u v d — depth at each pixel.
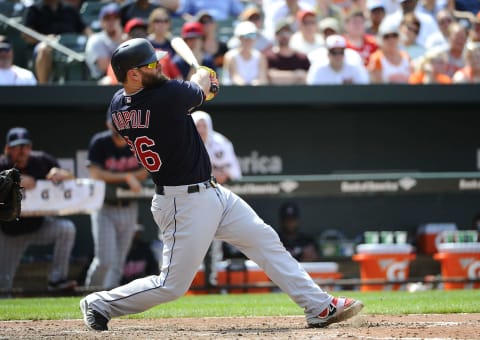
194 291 34.69
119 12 44.19
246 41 42.50
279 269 18.73
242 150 42.88
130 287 18.73
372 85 41.31
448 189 37.53
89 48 43.19
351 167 43.66
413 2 48.69
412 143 44.09
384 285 36.47
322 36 47.16
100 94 40.00
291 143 43.19
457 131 44.47
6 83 40.66
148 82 17.73
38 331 19.28
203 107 42.00
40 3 46.06
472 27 50.03
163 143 17.75
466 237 40.31
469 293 31.22
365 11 51.22
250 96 40.81
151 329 19.73
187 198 18.03
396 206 43.31
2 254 33.97
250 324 20.94
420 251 42.09
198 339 16.77
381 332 17.89
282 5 49.09
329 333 17.69
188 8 51.22
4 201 20.25
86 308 18.88
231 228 18.58
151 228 40.78
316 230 42.72
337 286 37.53
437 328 18.77
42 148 41.72
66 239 33.88
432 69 43.62
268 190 36.38
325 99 41.19
